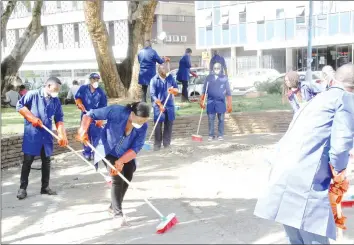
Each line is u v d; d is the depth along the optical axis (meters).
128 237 5.11
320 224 3.94
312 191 3.97
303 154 4.01
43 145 6.96
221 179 7.89
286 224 3.97
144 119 5.37
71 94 16.91
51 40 31.75
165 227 5.25
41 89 6.89
